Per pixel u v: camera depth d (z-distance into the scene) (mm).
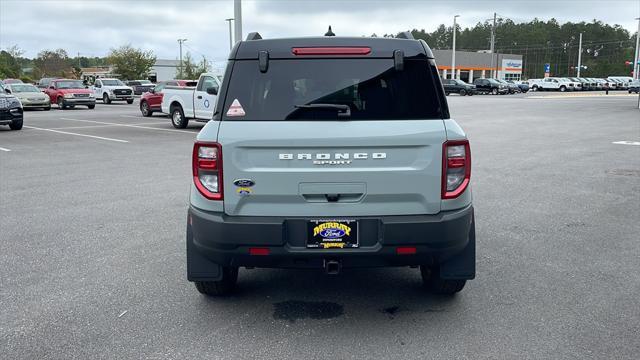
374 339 3773
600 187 8875
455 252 3842
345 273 5109
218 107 3764
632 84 61531
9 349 3654
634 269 5121
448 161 3725
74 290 4676
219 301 4453
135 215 7238
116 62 72000
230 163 3688
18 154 13117
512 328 3922
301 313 4215
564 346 3646
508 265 5242
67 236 6281
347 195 3705
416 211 3756
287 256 3717
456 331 3883
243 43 3826
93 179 9836
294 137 3635
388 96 3725
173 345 3701
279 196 3699
